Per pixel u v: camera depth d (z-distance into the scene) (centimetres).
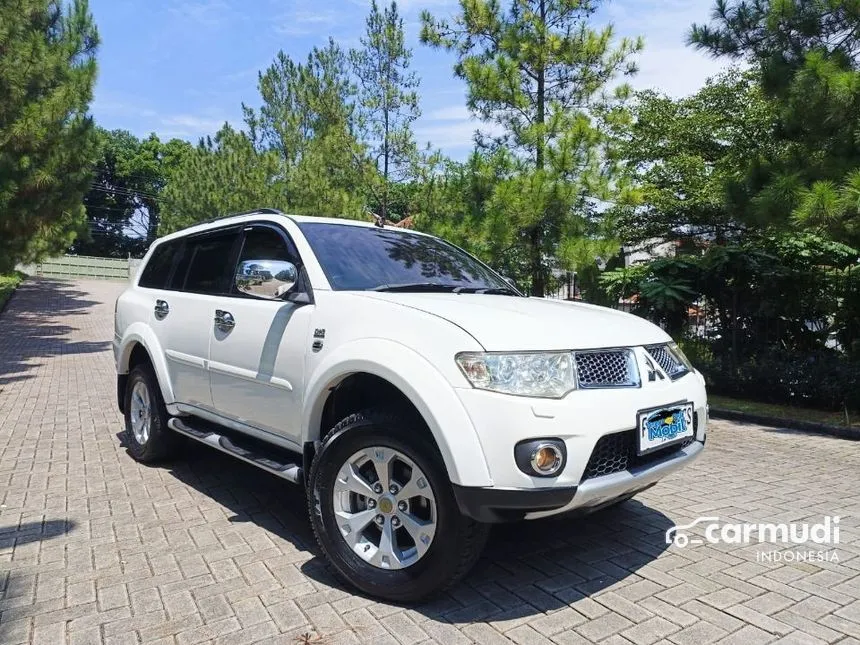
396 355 287
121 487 464
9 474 496
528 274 1087
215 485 470
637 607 293
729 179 780
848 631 273
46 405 784
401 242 433
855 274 822
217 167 2730
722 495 461
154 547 359
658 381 310
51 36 1394
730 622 280
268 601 297
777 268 849
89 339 1519
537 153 1016
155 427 495
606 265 1241
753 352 877
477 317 295
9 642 262
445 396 269
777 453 596
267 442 390
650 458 304
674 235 1631
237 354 390
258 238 420
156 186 5756
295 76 2422
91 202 5484
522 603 296
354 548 305
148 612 287
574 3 1045
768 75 745
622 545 366
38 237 1412
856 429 664
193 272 474
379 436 294
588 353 290
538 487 258
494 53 1080
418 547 285
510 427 258
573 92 1085
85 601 297
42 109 1183
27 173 1215
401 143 1747
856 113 661
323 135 1912
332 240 391
